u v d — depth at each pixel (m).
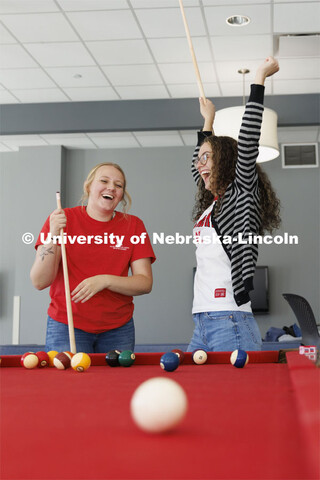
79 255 2.45
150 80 5.52
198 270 2.28
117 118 6.02
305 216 7.15
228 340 2.12
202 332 2.21
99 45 4.77
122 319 2.45
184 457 0.56
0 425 0.75
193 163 2.82
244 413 0.82
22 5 4.12
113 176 2.51
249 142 2.10
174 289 7.19
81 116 6.06
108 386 1.23
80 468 0.52
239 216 2.14
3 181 7.66
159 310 7.17
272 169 7.25
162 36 4.59
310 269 7.07
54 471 0.51
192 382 1.27
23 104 6.13
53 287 2.46
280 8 4.16
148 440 0.65
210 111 2.80
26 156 7.34
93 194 2.50
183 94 5.88
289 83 5.57
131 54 4.95
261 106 2.14
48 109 6.11
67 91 5.82
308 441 0.53
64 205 7.37
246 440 0.64
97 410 0.88
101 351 2.42
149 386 0.69
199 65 5.15
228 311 2.13
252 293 6.94
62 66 5.21
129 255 2.53
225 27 4.43
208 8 4.15
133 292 2.39
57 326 2.38
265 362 1.84
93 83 5.61
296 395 0.86
